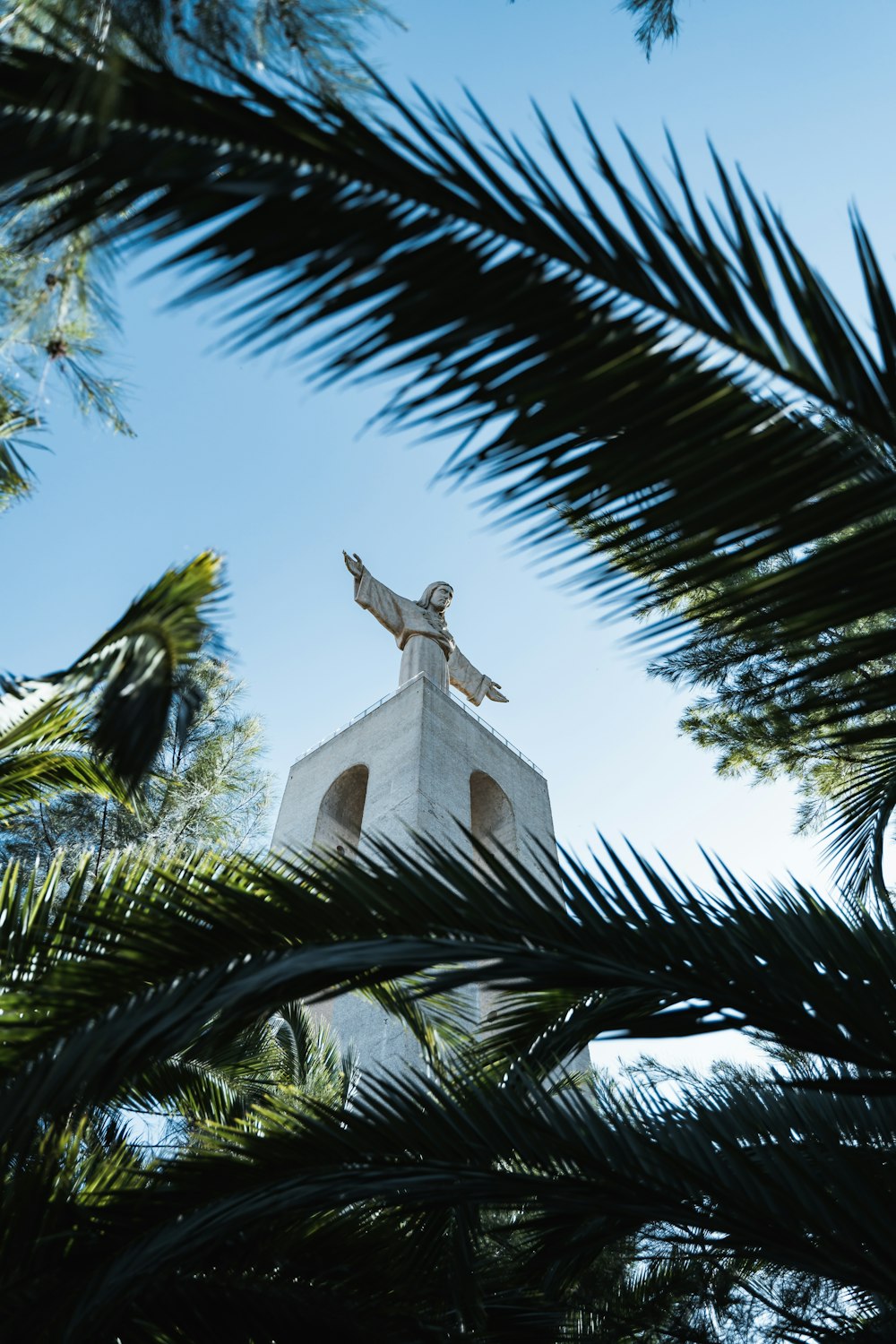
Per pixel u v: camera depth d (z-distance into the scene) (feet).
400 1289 14.83
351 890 11.41
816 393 7.68
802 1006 10.89
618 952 11.29
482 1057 15.24
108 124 6.29
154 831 38.42
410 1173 12.66
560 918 11.47
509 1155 13.00
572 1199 12.41
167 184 6.56
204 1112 19.60
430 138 7.27
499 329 7.24
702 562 7.93
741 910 12.05
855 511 7.57
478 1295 14.46
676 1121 14.85
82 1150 16.85
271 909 11.09
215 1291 13.83
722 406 7.56
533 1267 15.88
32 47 8.26
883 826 17.65
